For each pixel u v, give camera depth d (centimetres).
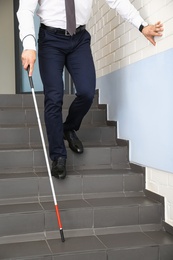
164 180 221
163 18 218
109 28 316
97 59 353
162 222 219
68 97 328
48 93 219
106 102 325
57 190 233
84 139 292
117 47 296
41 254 178
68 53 230
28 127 286
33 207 213
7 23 515
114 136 297
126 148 272
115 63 301
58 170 227
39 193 230
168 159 215
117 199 233
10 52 518
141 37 251
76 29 226
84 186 238
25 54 201
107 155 268
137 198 236
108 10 317
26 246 190
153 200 229
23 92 512
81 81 229
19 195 227
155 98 230
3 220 198
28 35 203
